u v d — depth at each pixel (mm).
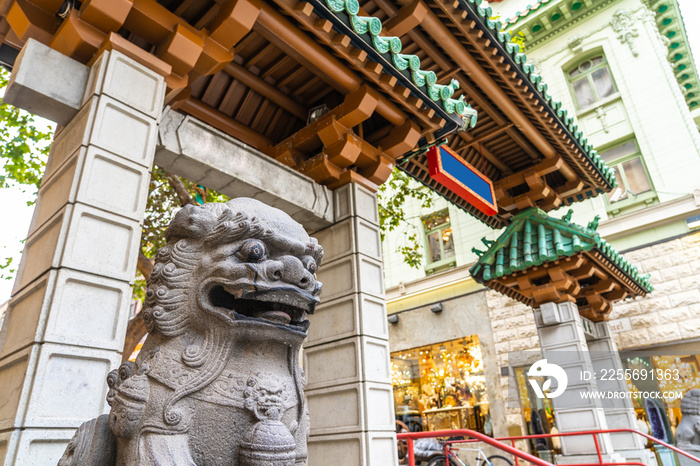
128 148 3123
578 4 12227
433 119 4750
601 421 7102
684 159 10047
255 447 1546
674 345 9234
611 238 10539
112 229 2922
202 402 1611
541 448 9758
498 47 4949
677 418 8828
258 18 3711
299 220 4926
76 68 3236
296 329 1799
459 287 12305
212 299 1814
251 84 4836
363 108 4465
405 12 4477
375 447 4027
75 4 3359
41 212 3154
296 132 5020
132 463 1503
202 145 3963
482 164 7586
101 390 2627
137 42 3605
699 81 13086
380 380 4328
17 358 2566
